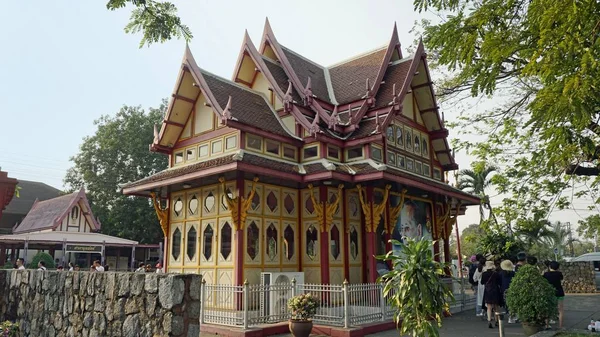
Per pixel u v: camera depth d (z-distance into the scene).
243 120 15.84
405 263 8.94
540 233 35.97
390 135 18.72
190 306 6.59
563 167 11.00
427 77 20.16
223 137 16.31
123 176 48.84
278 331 12.55
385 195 16.41
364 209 16.44
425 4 8.94
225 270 14.94
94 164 50.06
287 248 16.30
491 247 24.05
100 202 48.50
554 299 12.07
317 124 16.70
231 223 15.01
